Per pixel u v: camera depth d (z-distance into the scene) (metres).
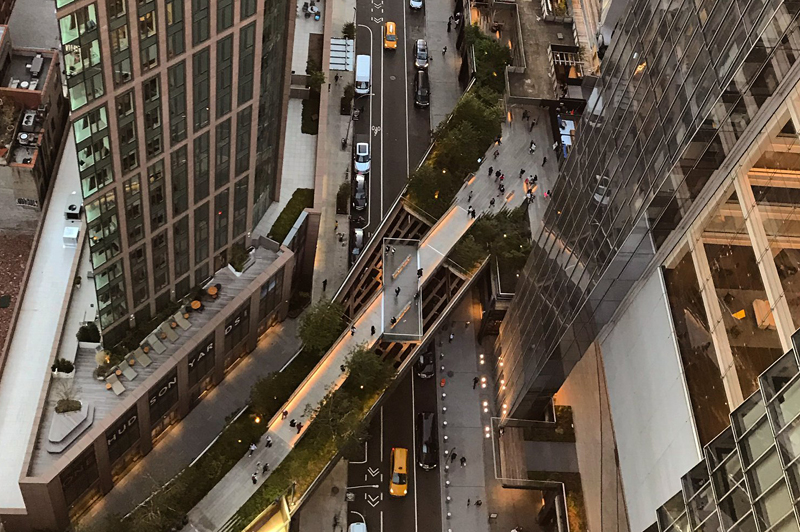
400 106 174.50
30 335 117.75
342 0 188.25
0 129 125.88
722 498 65.94
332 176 162.38
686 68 80.81
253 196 125.19
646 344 90.75
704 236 79.88
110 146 95.94
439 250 143.00
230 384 134.25
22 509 106.56
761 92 69.19
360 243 151.25
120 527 111.81
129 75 91.94
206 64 100.56
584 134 110.12
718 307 77.12
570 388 129.75
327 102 156.75
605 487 109.31
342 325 134.38
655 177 85.75
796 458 56.03
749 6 70.38
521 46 168.62
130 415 114.06
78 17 82.62
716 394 76.50
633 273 93.69
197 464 118.12
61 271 124.31
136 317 120.19
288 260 129.75
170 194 109.50
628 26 98.12
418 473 131.25
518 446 125.31
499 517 128.75
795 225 65.88
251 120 114.38
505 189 155.50
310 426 122.50
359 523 124.00
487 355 145.00
